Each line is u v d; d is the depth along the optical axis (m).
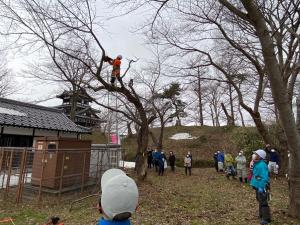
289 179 7.73
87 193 12.02
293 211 7.51
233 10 6.27
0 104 19.45
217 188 13.99
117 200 2.33
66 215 8.69
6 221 8.13
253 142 22.50
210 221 7.74
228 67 15.44
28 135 18.70
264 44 6.02
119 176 2.48
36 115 20.66
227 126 36.66
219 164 20.86
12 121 17.48
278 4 9.43
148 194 12.00
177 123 45.59
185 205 9.98
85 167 13.38
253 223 7.32
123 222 2.41
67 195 11.56
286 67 12.75
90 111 37.31
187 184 15.48
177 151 33.03
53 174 11.84
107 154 15.25
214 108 47.94
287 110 6.59
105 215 2.41
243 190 13.20
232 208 9.39
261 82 15.21
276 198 10.84
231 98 38.72
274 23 10.38
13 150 10.94
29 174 12.95
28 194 11.41
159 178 18.14
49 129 19.64
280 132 17.09
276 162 16.47
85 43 11.34
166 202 10.47
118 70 12.25
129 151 33.59
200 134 37.84
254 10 5.84
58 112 24.34
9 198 10.73
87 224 7.66
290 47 12.30
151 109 21.94
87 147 14.17
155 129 44.44
